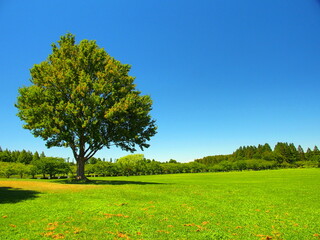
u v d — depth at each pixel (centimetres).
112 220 1159
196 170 14688
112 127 3225
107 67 3134
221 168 14950
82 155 3400
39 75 3075
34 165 7344
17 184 2658
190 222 1166
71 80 2989
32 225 1050
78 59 3105
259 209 1512
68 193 1989
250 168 15325
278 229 1087
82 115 2964
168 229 1045
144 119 3300
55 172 7531
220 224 1147
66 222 1109
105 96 3089
